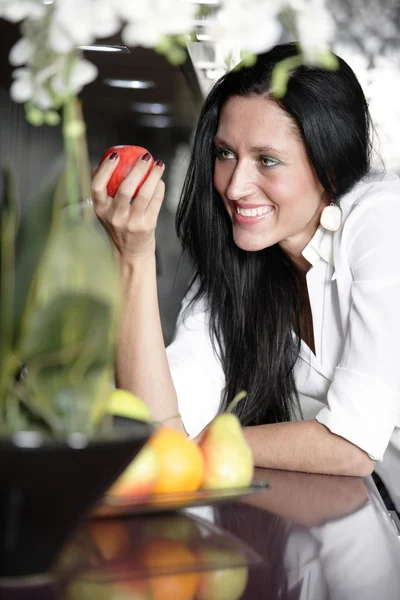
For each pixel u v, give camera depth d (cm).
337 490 111
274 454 131
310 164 155
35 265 54
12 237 54
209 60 175
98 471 55
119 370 134
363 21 349
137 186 122
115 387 137
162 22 62
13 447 52
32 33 60
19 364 61
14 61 61
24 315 54
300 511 93
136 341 133
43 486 54
